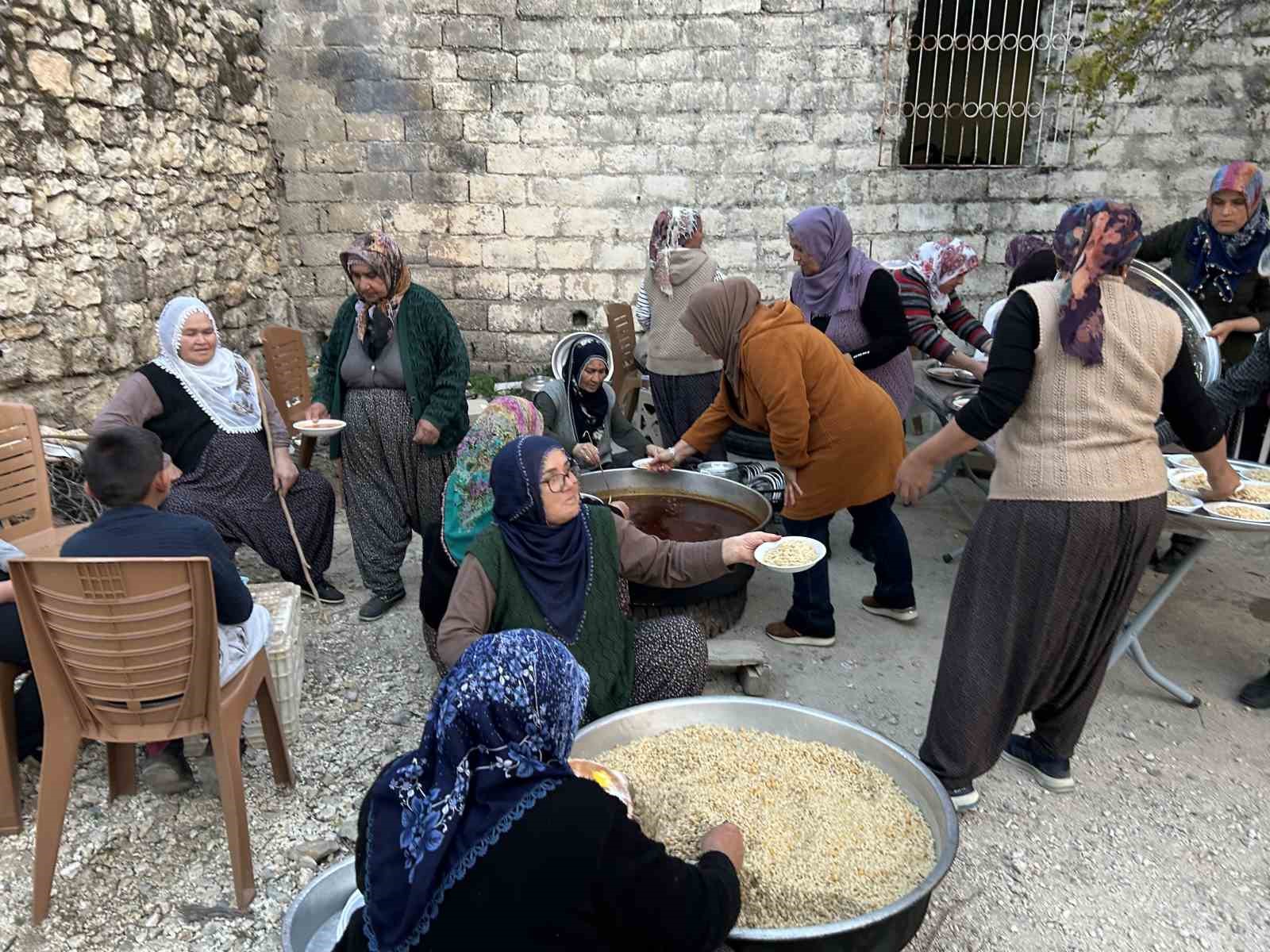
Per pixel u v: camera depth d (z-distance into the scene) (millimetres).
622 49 6883
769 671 3549
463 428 4312
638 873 1452
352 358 4230
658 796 2281
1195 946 2408
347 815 2898
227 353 4102
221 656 2584
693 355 4902
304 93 7043
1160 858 2711
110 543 2506
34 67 4613
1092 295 2277
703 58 6863
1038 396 2385
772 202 7125
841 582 4598
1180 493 3154
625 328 6293
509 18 6852
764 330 3434
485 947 1362
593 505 3000
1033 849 2738
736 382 3641
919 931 2424
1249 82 6574
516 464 2566
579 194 7195
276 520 4152
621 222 7238
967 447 2465
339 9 6855
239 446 4035
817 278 4254
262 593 3420
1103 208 2238
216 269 6367
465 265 7395
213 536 2613
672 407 5027
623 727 2561
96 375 5141
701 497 4410
